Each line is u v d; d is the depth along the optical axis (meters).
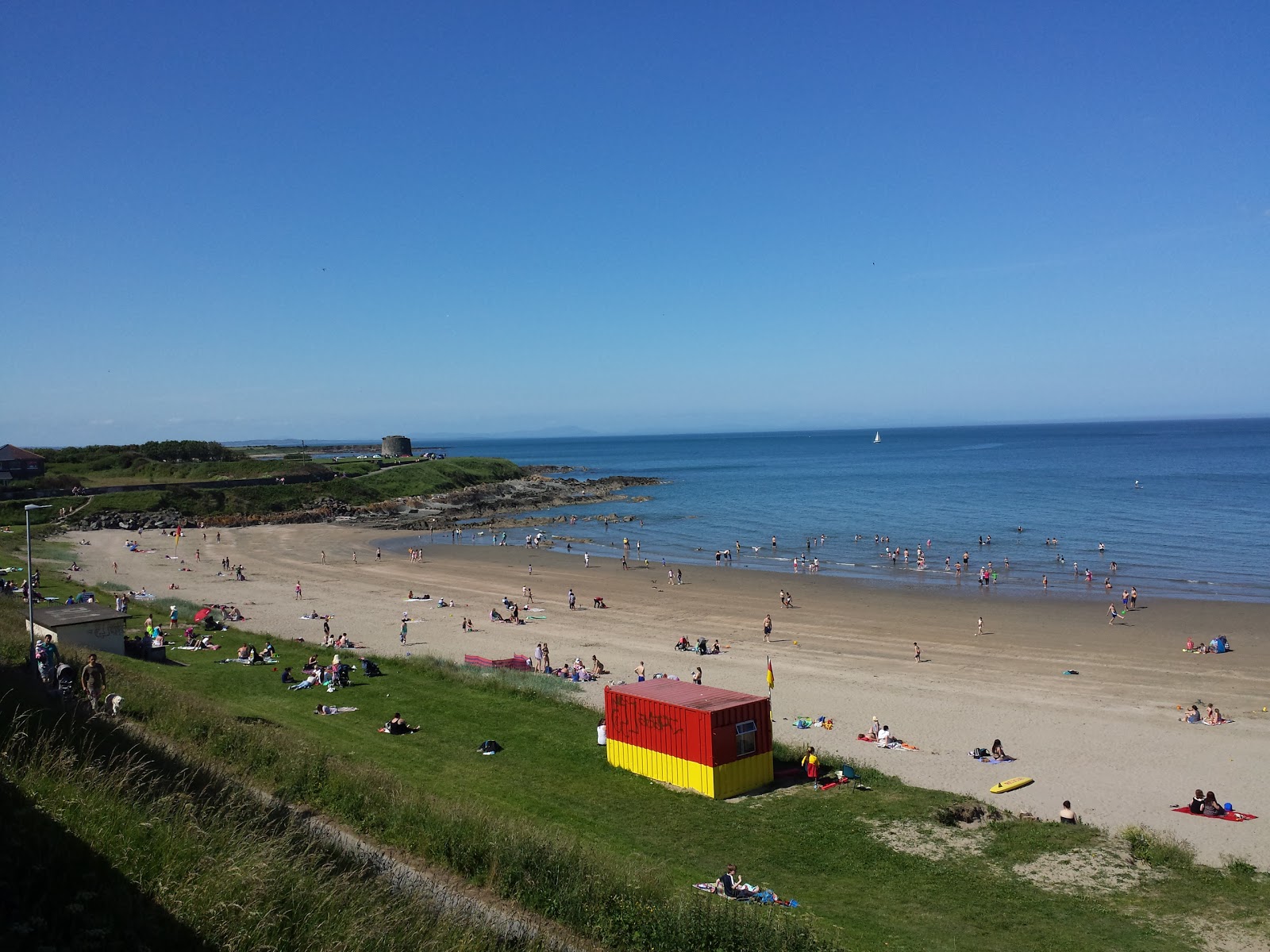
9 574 63.06
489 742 27.33
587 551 90.50
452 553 89.06
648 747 25.92
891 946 16.23
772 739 27.50
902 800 24.70
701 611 58.19
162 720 21.75
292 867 11.48
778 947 14.69
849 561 80.25
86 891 9.41
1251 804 25.42
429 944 10.71
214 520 111.75
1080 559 76.94
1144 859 21.05
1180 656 43.97
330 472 142.00
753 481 176.62
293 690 33.72
